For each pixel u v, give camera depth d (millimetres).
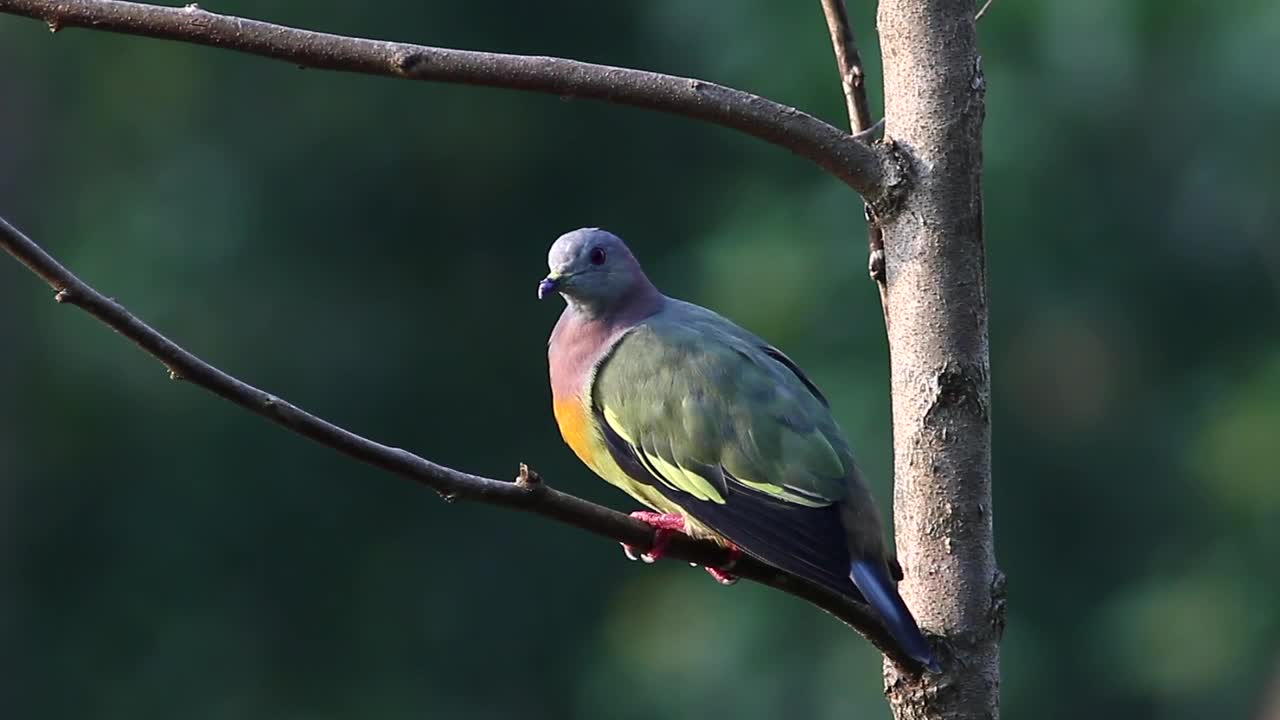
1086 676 18453
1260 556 16422
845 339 15695
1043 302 17047
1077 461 18656
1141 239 16922
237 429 19625
